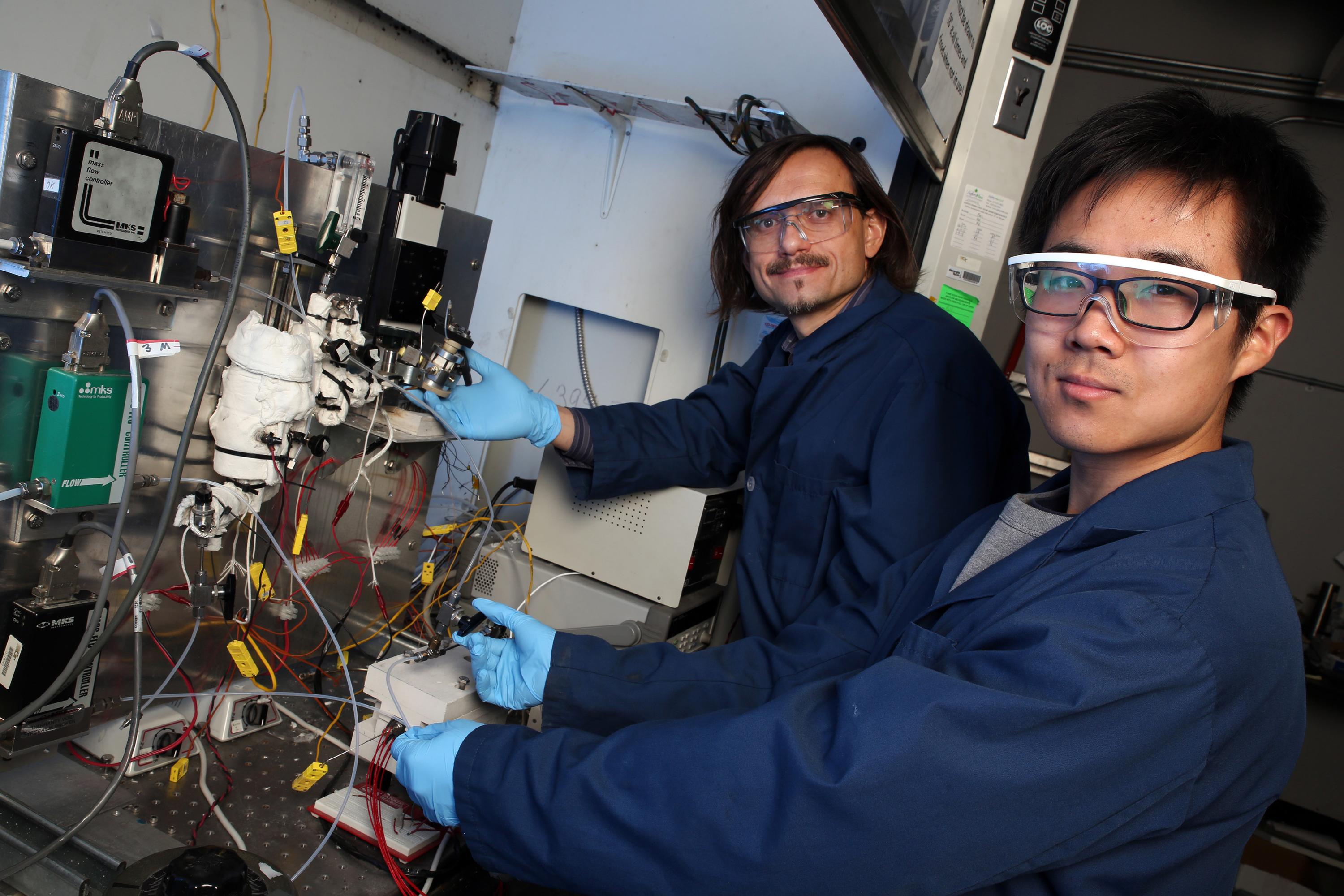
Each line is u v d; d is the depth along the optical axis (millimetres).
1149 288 690
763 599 1521
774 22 2027
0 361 913
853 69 1963
